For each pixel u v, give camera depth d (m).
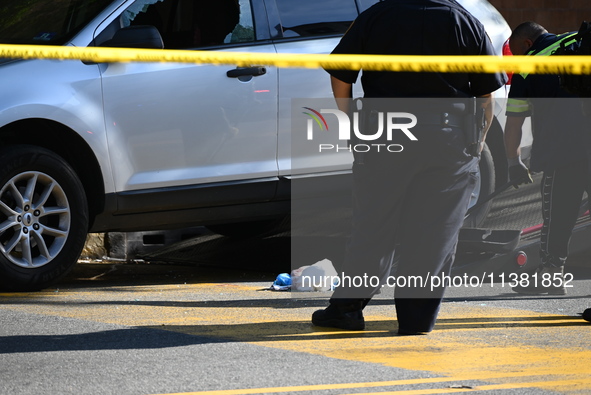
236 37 19.64
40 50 9.18
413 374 10.98
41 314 14.98
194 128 18.78
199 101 18.81
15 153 17.30
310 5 20.47
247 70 19.20
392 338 13.29
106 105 18.03
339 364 11.47
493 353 12.30
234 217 19.62
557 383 10.62
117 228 18.75
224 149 19.09
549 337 13.48
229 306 16.20
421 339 13.26
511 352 12.38
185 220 19.12
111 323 14.21
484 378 10.85
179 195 18.77
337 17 20.67
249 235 24.50
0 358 11.65
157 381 10.52
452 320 14.87
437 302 13.63
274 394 9.98
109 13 18.48
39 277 17.64
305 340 13.06
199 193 18.92
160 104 18.48
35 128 18.05
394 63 9.98
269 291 18.30
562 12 30.00
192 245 24.70
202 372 10.95
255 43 19.77
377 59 9.96
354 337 13.35
